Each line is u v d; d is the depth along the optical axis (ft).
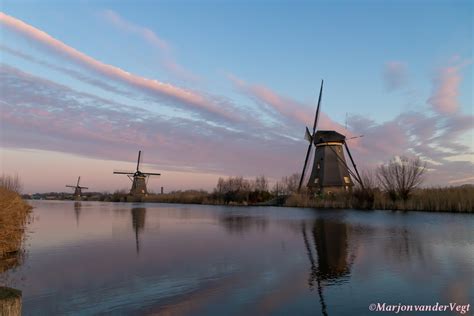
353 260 47.52
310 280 37.68
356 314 27.81
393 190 161.38
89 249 58.49
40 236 75.82
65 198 526.16
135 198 327.88
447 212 135.13
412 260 46.91
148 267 44.55
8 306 13.62
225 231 83.56
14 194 77.71
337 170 197.67
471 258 47.70
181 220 115.85
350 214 130.41
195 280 38.09
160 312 28.53
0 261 49.08
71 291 34.40
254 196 251.19
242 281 37.55
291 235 73.92
